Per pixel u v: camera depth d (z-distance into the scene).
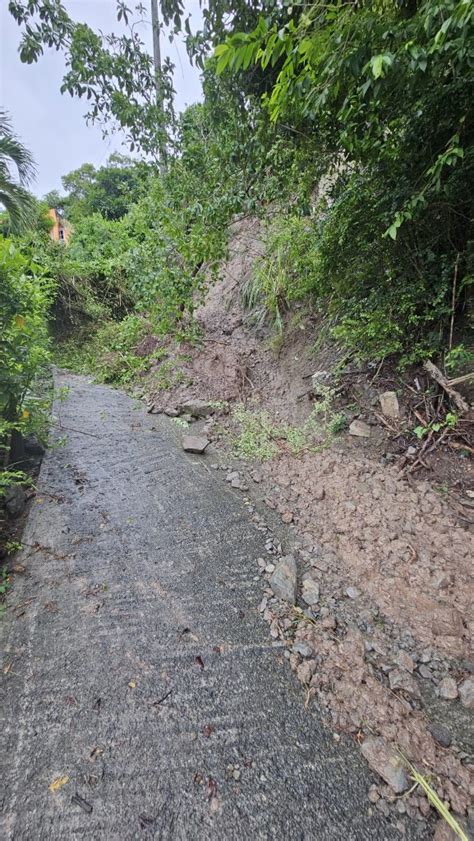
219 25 3.00
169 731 1.07
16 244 2.55
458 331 2.26
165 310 3.86
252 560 1.74
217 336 4.23
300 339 3.58
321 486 2.19
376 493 2.02
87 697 1.15
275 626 1.40
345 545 1.77
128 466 2.57
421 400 2.35
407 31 1.20
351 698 1.14
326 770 0.98
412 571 1.57
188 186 3.43
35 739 1.04
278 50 1.34
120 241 6.31
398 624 1.38
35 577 1.60
